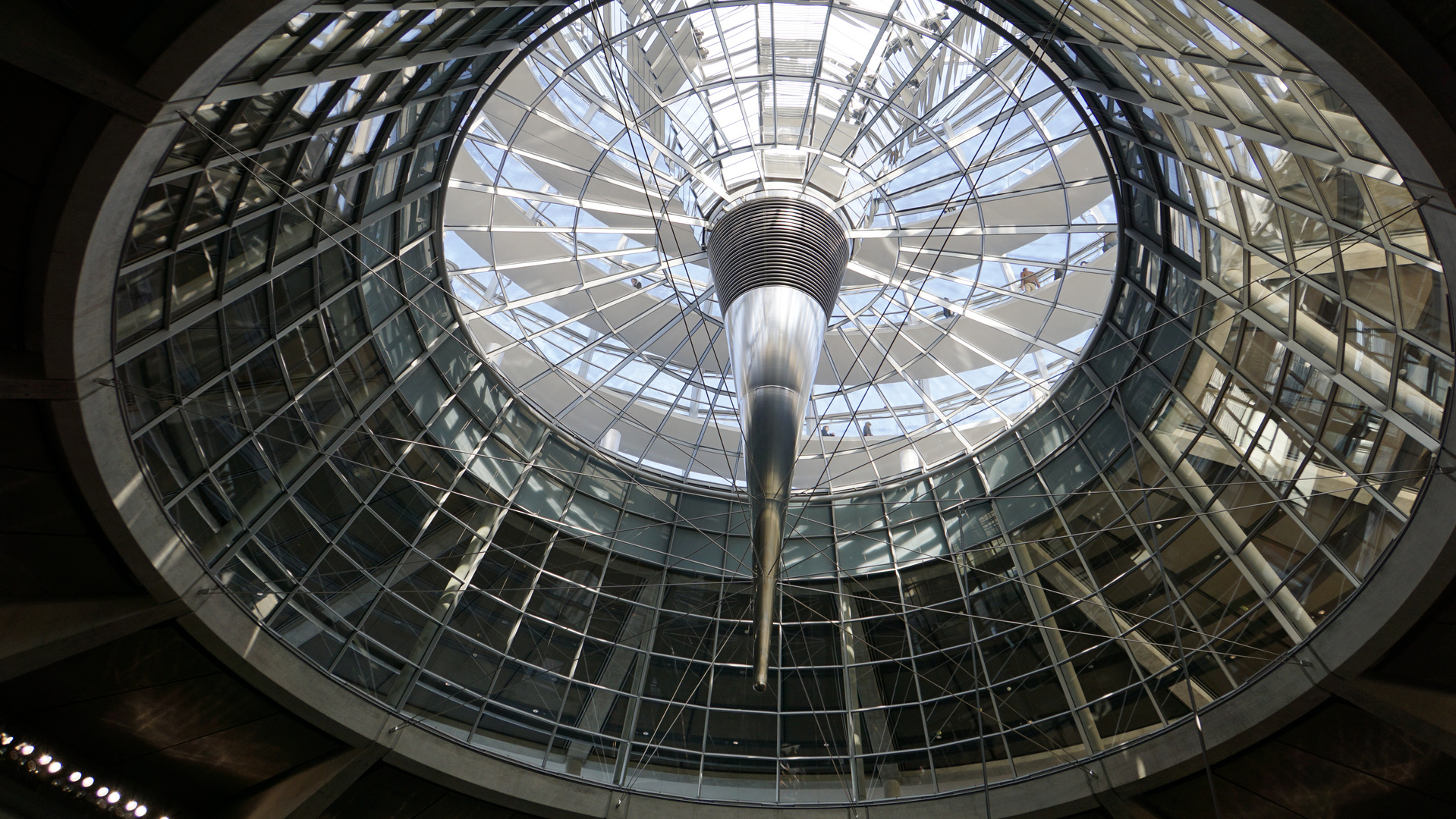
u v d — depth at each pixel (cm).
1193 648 2002
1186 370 2081
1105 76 1712
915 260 2362
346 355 2067
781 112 2227
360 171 1819
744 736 2366
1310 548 1772
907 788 2238
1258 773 1834
